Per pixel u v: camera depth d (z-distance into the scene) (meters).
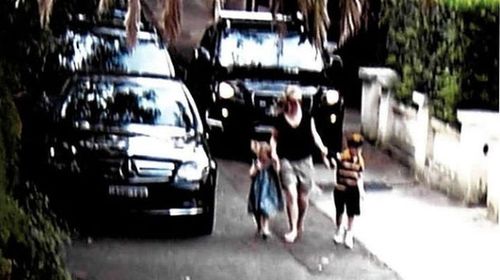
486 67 18.08
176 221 14.41
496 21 18.03
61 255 9.66
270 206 14.64
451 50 18.27
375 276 13.49
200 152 14.71
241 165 19.67
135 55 15.79
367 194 17.75
